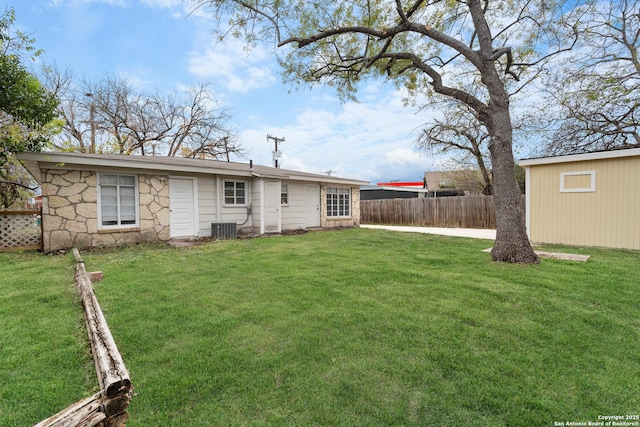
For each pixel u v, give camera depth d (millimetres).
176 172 9125
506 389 2061
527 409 1881
